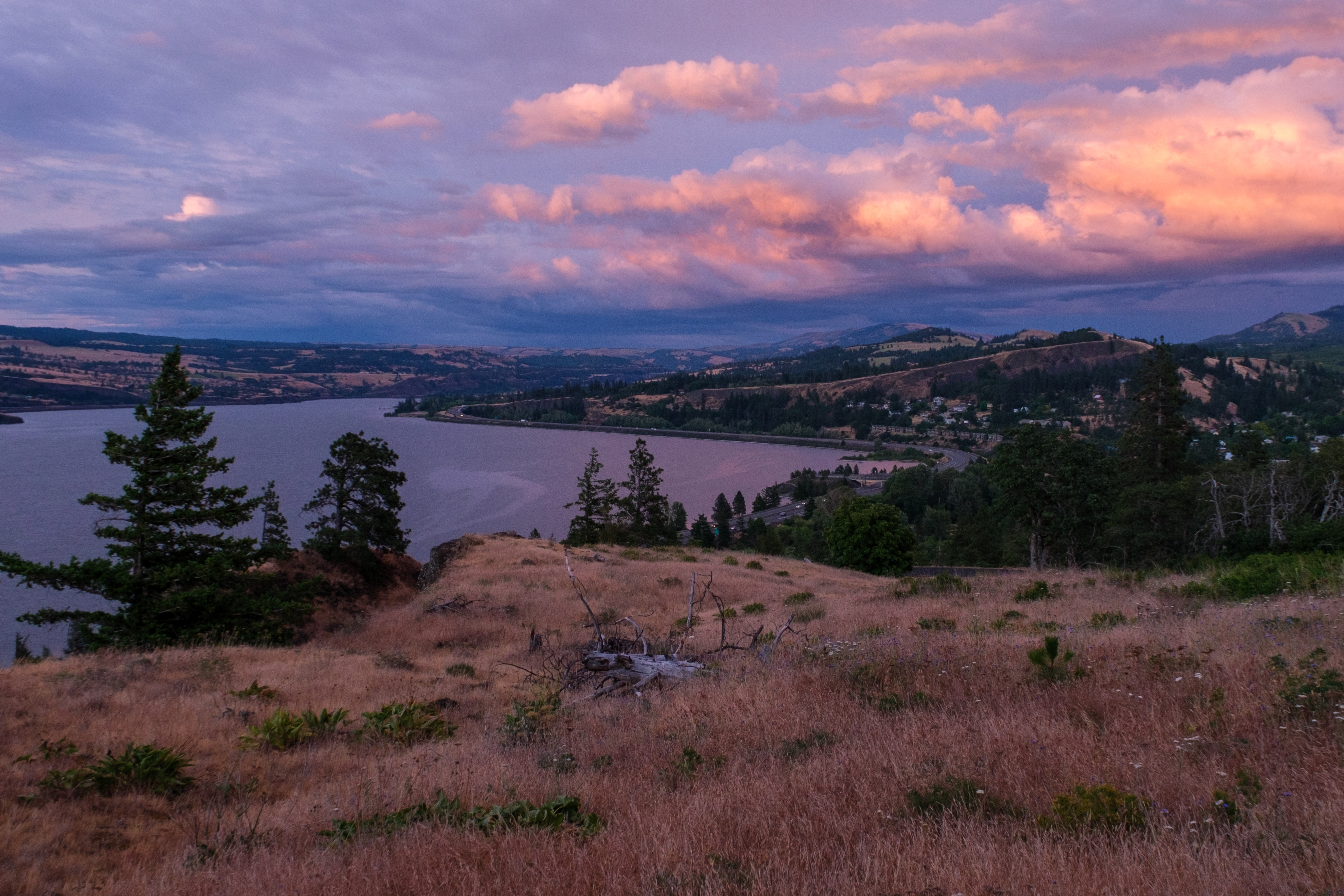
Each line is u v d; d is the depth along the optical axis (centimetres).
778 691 843
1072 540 4341
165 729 888
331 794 680
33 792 663
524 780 629
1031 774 494
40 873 531
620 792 578
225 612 2019
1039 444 4144
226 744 873
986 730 582
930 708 701
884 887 351
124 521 2072
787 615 1895
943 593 2031
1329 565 1482
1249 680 634
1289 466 3578
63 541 9794
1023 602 1720
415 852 457
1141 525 3900
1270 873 328
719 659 1163
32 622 1903
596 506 6844
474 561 3222
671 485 16900
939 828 423
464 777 658
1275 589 1421
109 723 888
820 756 591
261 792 722
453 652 1748
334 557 3312
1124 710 611
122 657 1363
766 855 405
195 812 663
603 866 406
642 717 845
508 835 464
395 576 3594
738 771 589
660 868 396
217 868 511
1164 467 4722
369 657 1542
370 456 3609
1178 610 1241
